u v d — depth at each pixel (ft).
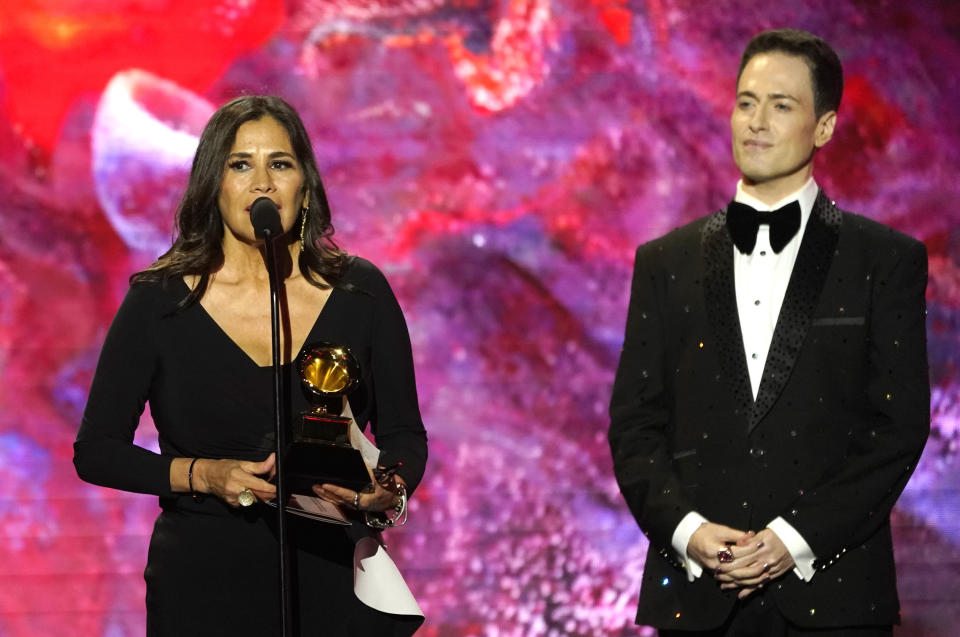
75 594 56.18
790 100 34.60
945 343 57.72
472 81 58.03
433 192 57.88
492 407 57.41
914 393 33.32
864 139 58.29
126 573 56.44
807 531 32.22
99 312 56.75
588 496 57.41
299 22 57.62
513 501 57.26
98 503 56.44
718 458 33.68
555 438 57.57
